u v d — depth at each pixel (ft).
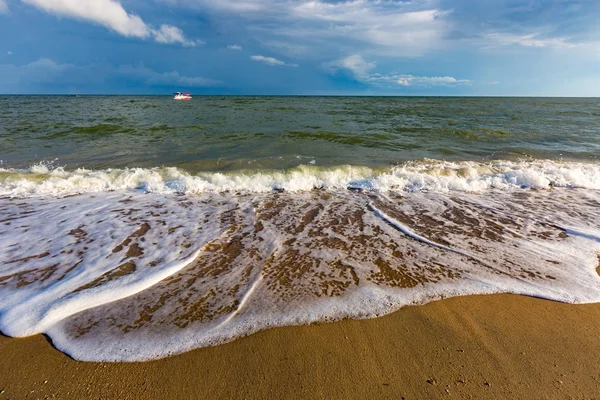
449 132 40.86
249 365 6.56
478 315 8.17
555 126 48.52
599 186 20.40
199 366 6.52
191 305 8.43
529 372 6.48
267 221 14.37
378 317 8.05
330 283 9.51
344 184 20.44
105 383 6.14
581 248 11.84
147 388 6.03
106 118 53.11
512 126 48.11
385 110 83.41
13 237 12.28
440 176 21.27
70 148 29.22
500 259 11.02
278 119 55.72
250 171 22.04
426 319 8.01
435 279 9.76
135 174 20.36
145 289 9.09
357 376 6.34
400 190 19.43
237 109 81.25
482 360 6.77
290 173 21.58
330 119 56.85
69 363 6.56
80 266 10.24
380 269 10.32
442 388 6.09
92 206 15.96
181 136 36.11
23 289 8.95
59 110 71.36
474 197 18.20
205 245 11.90
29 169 21.68
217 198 17.63
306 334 7.44
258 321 7.83
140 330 7.48
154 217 14.64
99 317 7.90
